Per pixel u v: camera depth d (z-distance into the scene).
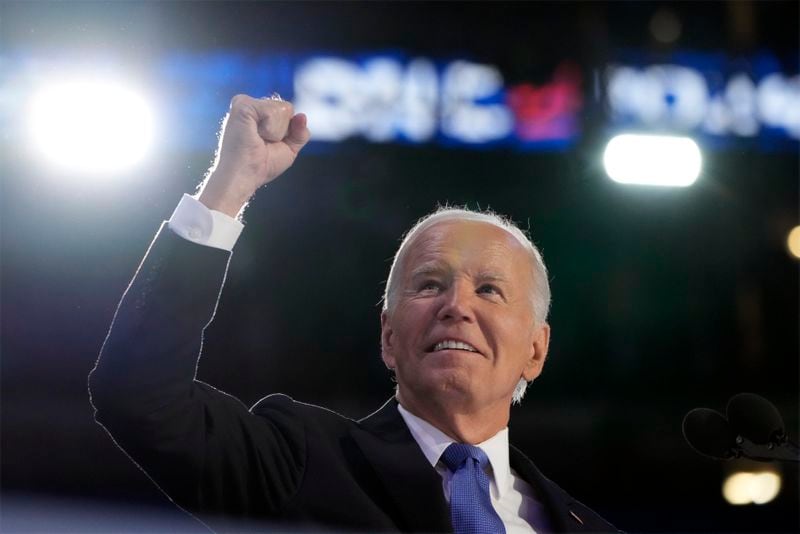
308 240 14.36
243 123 3.37
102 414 3.18
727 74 14.86
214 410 3.37
